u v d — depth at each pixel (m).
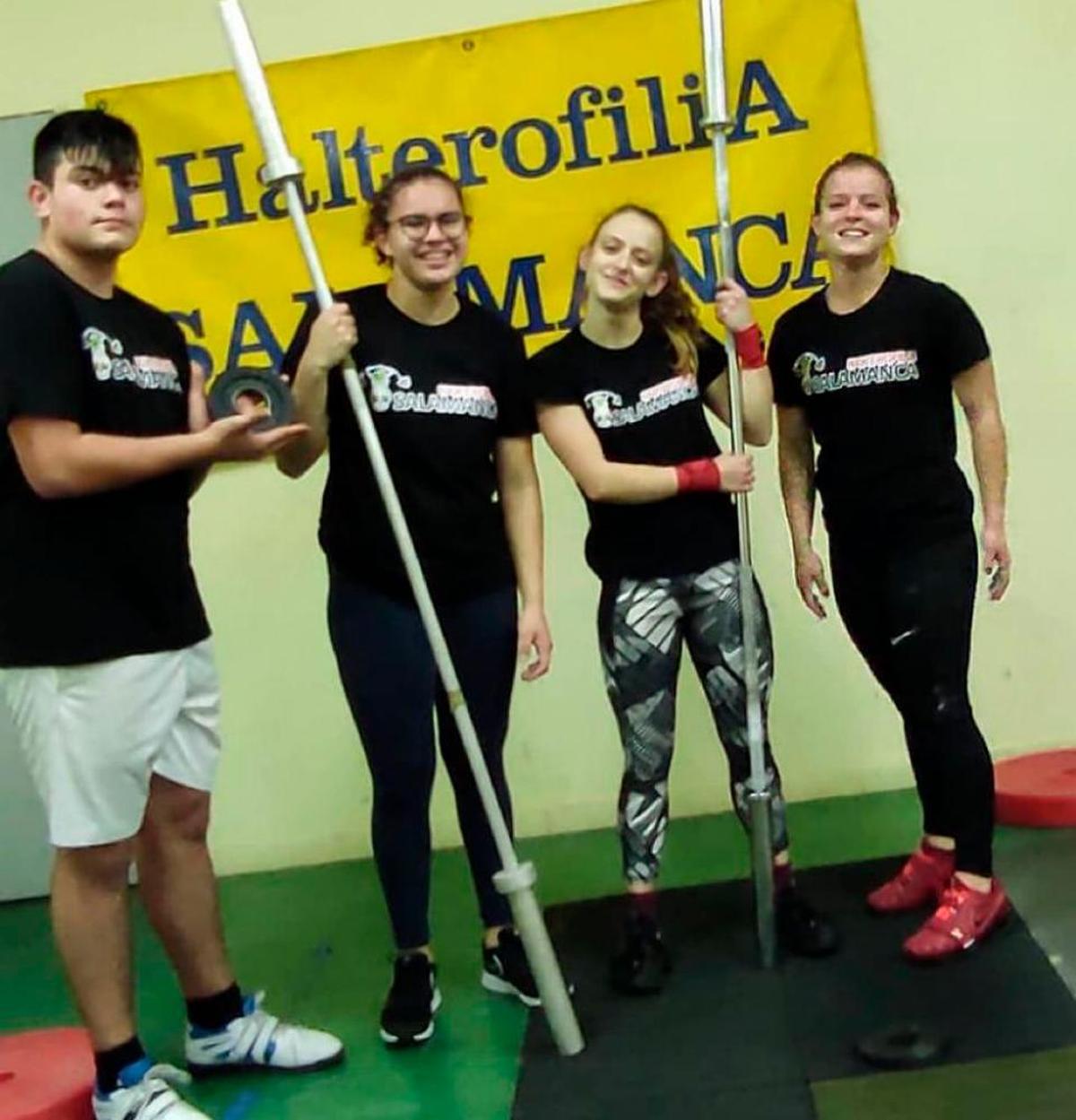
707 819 3.55
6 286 2.07
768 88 3.34
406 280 2.42
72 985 2.22
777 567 3.50
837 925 2.77
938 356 2.58
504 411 2.51
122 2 3.39
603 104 3.36
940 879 2.79
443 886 3.32
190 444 2.11
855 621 2.72
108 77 3.41
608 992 2.61
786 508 2.81
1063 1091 2.07
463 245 2.41
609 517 2.56
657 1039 2.40
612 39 3.34
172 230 3.42
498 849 2.43
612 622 2.56
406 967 2.54
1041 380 3.45
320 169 3.39
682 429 2.54
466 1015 2.61
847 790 3.55
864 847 3.20
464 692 2.50
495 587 2.50
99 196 2.12
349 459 2.44
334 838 3.62
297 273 3.42
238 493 3.52
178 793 2.36
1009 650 3.53
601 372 2.51
